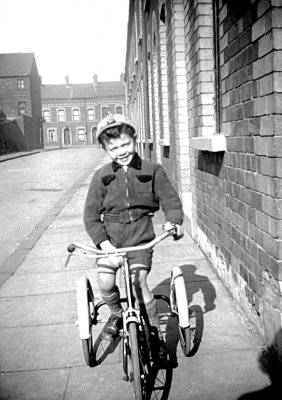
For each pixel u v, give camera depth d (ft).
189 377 9.82
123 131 9.07
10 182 56.39
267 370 9.94
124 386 9.66
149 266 9.57
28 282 16.93
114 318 10.27
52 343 11.85
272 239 9.73
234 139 12.59
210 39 16.89
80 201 36.94
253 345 11.01
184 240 20.99
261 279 10.84
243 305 12.72
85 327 9.98
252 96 10.59
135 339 8.41
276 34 8.93
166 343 11.41
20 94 202.28
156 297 10.87
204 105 17.19
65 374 10.30
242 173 11.94
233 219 13.33
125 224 9.47
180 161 22.63
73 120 259.80
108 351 11.15
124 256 9.11
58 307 14.26
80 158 110.83
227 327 12.01
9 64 204.54
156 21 30.07
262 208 10.34
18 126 184.96
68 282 16.67
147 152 43.29
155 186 9.59
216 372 9.97
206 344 11.21
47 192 45.39
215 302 13.69
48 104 257.55
